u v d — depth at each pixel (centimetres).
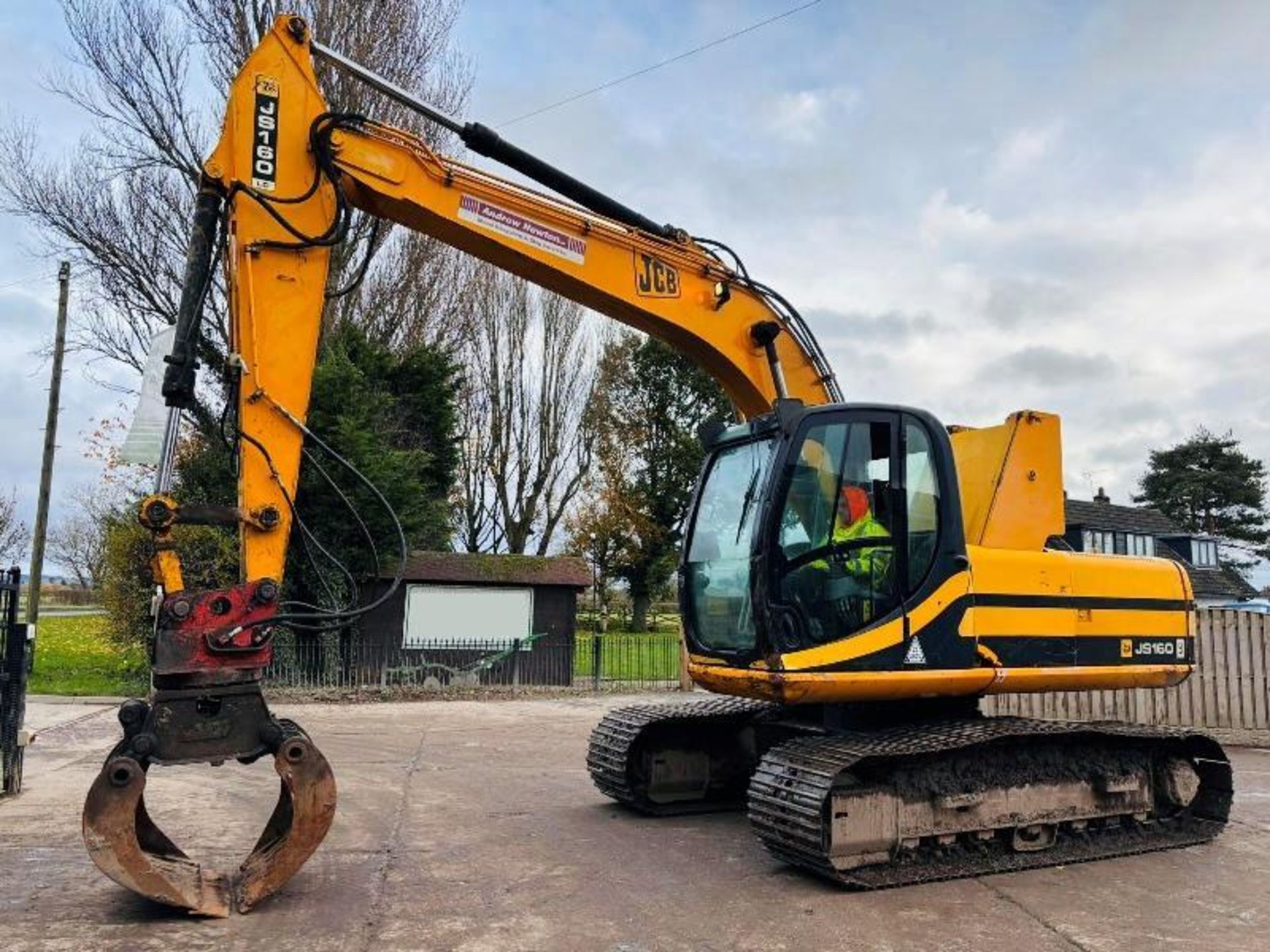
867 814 568
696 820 726
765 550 576
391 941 460
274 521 543
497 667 1716
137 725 496
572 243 673
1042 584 659
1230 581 3572
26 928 468
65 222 1822
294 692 1498
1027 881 590
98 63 1800
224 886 526
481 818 721
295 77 595
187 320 546
